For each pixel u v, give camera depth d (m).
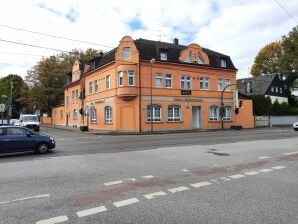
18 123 41.69
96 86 39.41
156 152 14.31
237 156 12.87
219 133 29.77
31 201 6.51
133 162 11.45
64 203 6.34
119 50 33.28
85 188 7.57
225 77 40.84
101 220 5.33
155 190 7.30
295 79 64.81
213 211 5.71
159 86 34.97
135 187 7.62
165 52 35.69
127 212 5.72
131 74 33.41
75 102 47.97
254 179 8.43
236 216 5.43
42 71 61.19
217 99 39.91
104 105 36.47
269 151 14.51
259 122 46.22
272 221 5.17
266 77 64.31
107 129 35.75
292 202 6.22
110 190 7.36
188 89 37.16
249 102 44.00
